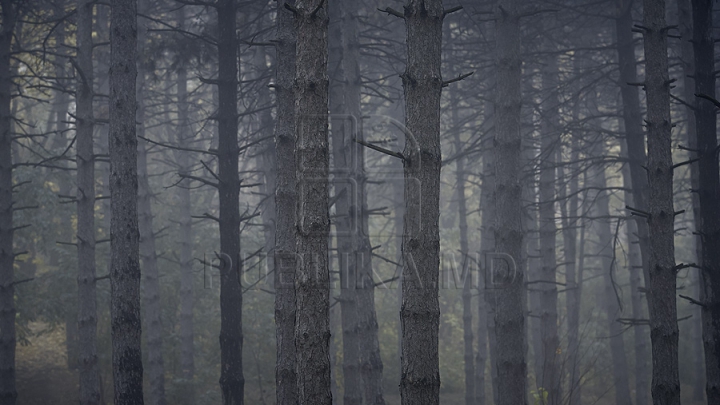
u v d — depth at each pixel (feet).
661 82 28.89
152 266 54.70
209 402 58.39
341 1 41.09
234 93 37.14
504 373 34.83
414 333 21.31
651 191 29.01
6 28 45.06
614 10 52.54
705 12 33.22
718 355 31.83
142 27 56.24
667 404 28.04
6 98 44.75
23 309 57.41
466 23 51.47
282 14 30.55
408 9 22.48
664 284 28.53
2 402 42.55
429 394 21.03
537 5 48.14
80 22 41.88
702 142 33.14
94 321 41.11
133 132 34.83
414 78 22.04
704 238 32.73
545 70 56.90
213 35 48.03
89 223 41.32
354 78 40.09
